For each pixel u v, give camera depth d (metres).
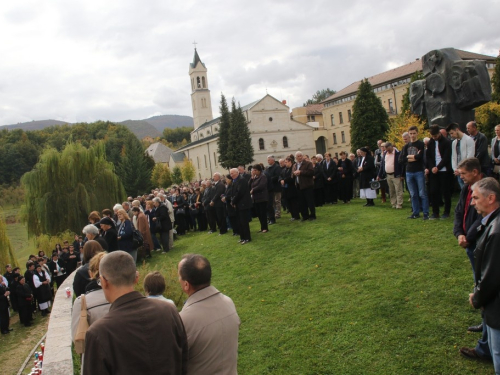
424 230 8.66
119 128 135.50
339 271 7.65
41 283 16.12
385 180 13.62
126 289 2.80
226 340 3.21
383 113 53.72
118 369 2.46
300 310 6.53
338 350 5.13
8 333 14.23
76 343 3.61
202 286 3.37
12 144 93.44
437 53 12.16
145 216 14.16
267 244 10.91
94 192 31.31
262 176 12.39
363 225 10.23
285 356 5.30
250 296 7.70
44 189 30.44
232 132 70.25
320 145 81.19
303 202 12.46
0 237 23.98
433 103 12.36
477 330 4.78
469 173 4.62
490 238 3.24
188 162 81.06
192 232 18.08
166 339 2.64
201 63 107.81
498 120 36.62
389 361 4.66
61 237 26.69
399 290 6.25
